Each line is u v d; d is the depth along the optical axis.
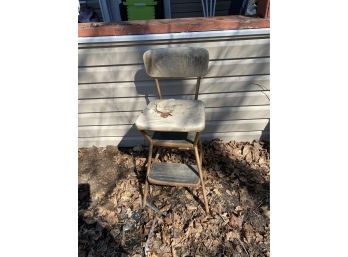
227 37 1.74
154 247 1.53
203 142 2.24
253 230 1.58
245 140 2.24
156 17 3.15
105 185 1.93
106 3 2.93
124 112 2.09
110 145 2.27
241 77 1.92
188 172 1.76
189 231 1.59
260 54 1.81
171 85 1.96
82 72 1.88
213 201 1.76
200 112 1.55
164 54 1.61
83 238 1.60
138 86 1.96
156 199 1.81
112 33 1.72
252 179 1.90
